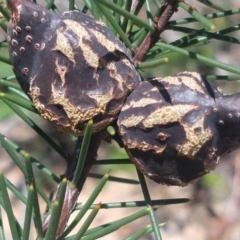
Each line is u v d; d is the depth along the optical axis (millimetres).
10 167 680
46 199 239
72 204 239
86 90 228
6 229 590
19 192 242
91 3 247
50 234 220
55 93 228
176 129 228
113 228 228
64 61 227
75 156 243
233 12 246
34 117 619
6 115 601
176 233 640
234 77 239
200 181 667
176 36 634
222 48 697
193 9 217
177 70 613
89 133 221
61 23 228
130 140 232
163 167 232
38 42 227
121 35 234
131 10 250
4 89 250
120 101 231
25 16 226
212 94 229
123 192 667
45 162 645
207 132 228
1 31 562
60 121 230
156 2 239
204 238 638
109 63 230
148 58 249
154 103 230
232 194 662
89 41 228
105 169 628
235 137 229
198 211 656
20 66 229
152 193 667
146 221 645
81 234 225
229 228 639
